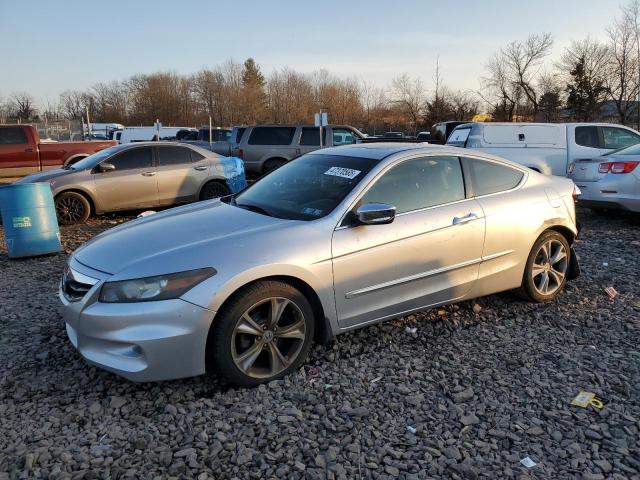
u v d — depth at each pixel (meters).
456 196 4.39
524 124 11.96
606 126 11.94
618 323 4.50
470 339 4.23
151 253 3.41
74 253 3.88
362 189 3.95
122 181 10.13
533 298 4.92
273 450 2.86
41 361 3.88
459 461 2.76
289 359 3.59
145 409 3.26
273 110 72.31
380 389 3.47
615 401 3.30
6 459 2.78
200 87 79.38
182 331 3.18
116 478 2.64
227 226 3.78
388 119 58.03
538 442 2.91
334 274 3.67
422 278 4.11
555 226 4.95
